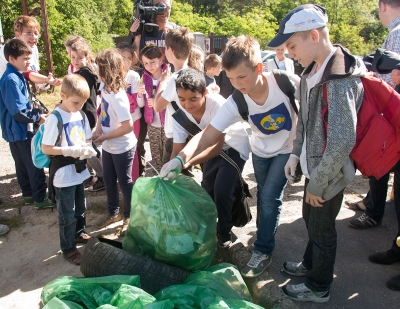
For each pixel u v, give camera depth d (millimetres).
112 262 2232
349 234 3186
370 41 46906
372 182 3129
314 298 2373
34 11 10242
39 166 3176
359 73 1839
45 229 3453
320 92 1916
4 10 12438
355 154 1977
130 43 4852
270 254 2701
